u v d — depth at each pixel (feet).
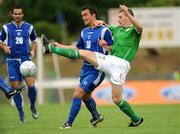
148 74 293.43
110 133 89.86
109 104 179.63
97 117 101.45
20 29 113.39
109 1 393.91
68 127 96.37
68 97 212.02
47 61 313.12
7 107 165.89
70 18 399.85
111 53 97.55
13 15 112.98
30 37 114.52
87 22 98.43
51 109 150.71
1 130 99.25
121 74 95.09
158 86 187.11
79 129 96.37
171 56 367.86
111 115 127.24
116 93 95.50
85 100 100.42
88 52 94.84
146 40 264.72
